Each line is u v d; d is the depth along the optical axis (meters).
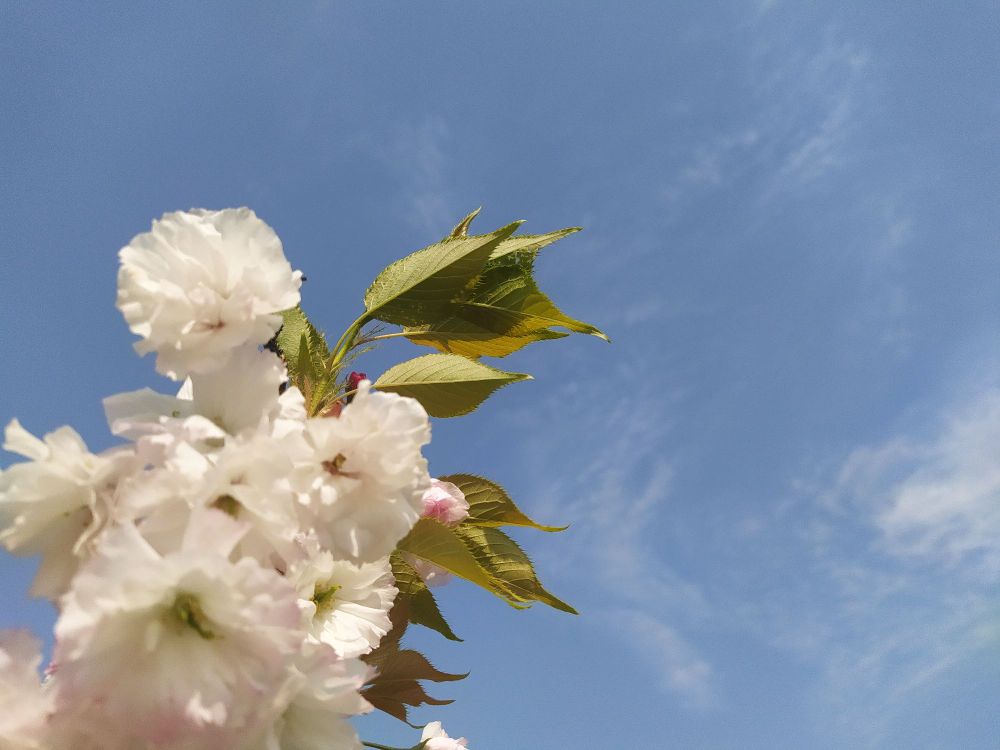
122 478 0.18
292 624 0.17
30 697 0.17
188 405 0.20
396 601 0.27
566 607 0.29
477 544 0.29
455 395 0.28
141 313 0.19
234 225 0.20
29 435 0.18
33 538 0.18
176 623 0.17
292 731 0.20
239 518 0.18
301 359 0.26
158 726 0.16
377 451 0.20
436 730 0.31
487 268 0.30
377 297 0.29
